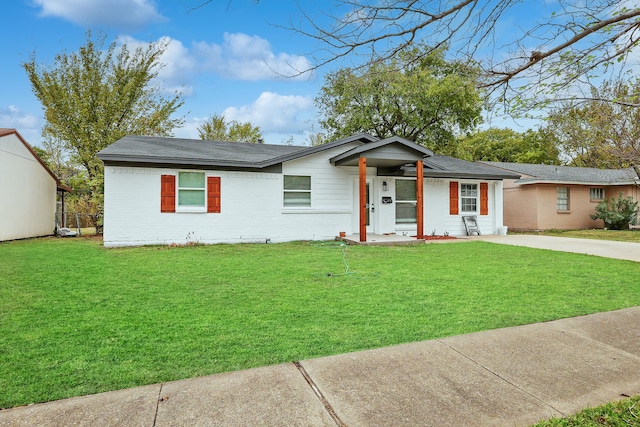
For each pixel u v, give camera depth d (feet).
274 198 39.88
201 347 11.03
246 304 15.57
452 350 10.85
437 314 14.34
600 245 37.29
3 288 18.13
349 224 42.98
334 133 68.95
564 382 9.02
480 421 7.41
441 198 47.83
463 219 48.93
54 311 14.42
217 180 37.83
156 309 14.79
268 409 7.79
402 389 8.64
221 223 38.04
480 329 12.73
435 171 45.24
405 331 12.49
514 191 61.62
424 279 20.71
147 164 35.60
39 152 74.43
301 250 33.06
